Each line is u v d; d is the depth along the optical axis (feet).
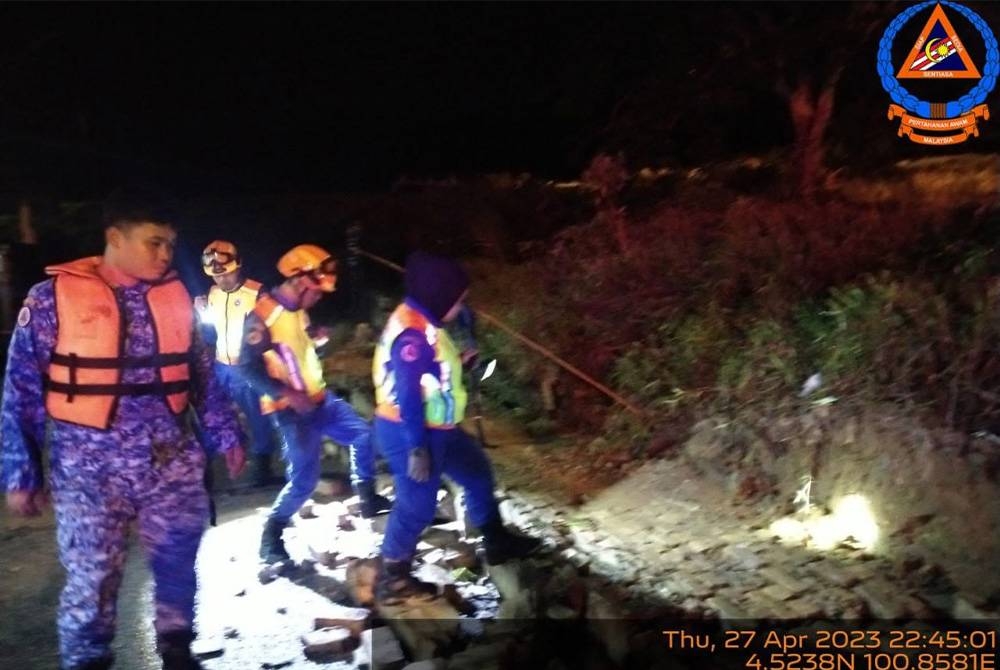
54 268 12.72
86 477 12.60
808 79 38.14
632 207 36.63
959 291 18.97
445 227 45.78
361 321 37.91
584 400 24.49
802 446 17.54
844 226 25.82
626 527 17.52
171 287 13.14
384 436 15.34
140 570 18.22
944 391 16.39
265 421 22.82
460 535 18.37
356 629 15.38
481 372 27.09
